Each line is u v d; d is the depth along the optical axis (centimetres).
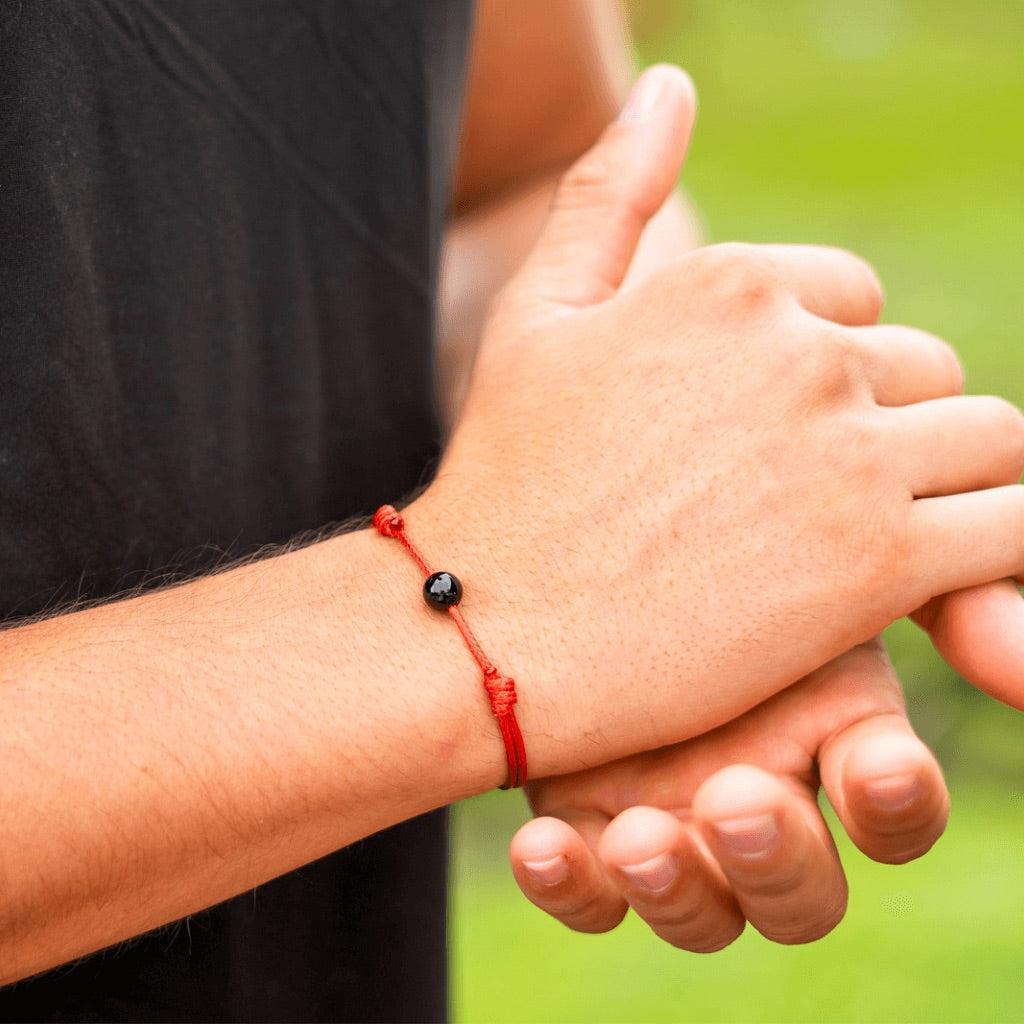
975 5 410
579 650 55
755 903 53
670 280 58
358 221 63
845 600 56
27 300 57
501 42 71
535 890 54
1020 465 58
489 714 55
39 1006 58
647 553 56
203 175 60
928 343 59
